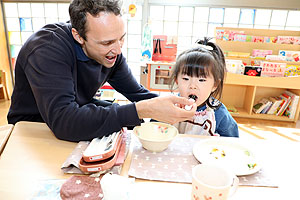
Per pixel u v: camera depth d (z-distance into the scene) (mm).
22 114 1040
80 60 955
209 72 948
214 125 1053
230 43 2527
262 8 2652
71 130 694
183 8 2740
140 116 706
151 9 2770
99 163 584
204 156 677
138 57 2984
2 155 651
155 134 833
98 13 712
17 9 2895
